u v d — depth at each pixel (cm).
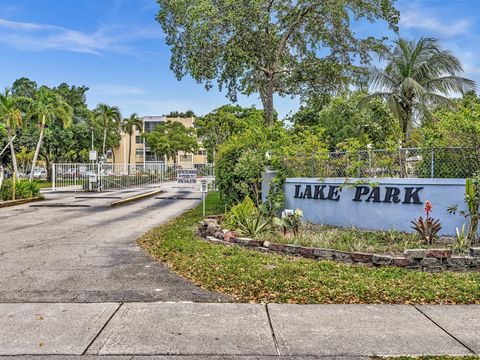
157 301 570
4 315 518
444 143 973
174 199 2439
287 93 2686
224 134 4188
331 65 2420
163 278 686
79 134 5666
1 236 1130
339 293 594
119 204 2122
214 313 524
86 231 1222
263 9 2167
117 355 413
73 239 1073
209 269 724
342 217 1131
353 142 1152
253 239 920
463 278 668
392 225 1023
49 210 1880
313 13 2283
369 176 1085
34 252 902
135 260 820
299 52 2520
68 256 858
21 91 5350
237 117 4262
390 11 2205
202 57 2094
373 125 2284
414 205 988
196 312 527
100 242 1027
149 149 8194
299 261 781
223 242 973
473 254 745
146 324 489
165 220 1491
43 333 464
